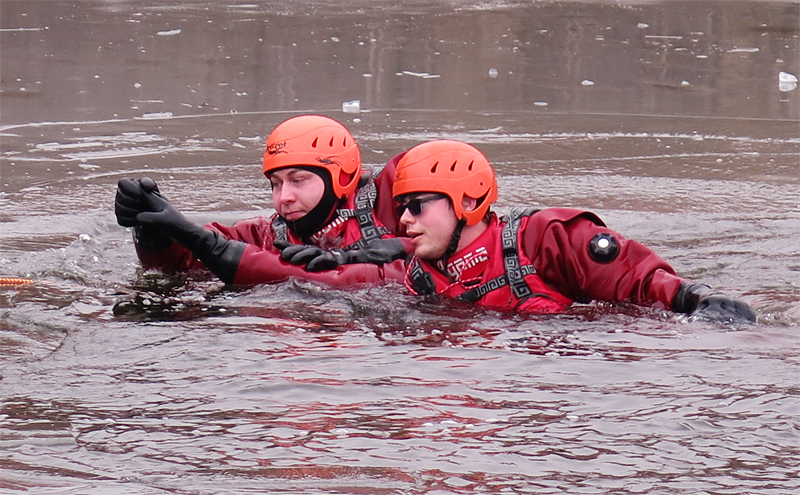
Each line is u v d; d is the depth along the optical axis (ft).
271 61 130.52
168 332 39.47
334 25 161.79
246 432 29.43
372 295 44.39
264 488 25.80
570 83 119.34
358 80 119.14
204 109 102.32
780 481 26.32
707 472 26.84
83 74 119.55
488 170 43.91
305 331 39.68
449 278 44.09
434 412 30.94
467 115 100.73
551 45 146.41
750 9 182.50
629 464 27.30
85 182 74.38
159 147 86.43
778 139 92.48
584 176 77.56
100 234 60.95
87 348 37.45
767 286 48.32
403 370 34.86
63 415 30.94
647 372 34.76
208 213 65.92
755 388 33.17
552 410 31.14
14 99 105.29
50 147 85.87
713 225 62.59
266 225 50.70
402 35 152.97
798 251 55.83
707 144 90.02
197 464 27.32
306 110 102.12
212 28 156.66
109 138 89.40
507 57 136.46
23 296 45.39
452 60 133.49
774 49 144.87
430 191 42.98
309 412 30.99
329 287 45.39
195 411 31.17
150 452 28.17
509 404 31.63
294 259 46.16
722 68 130.21
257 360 35.96
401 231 48.16
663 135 93.50
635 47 145.38
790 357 36.45
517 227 43.75
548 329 39.83
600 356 36.52
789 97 112.47
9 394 32.76
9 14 167.94
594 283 43.01
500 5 186.80
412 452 27.96
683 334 39.24
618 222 63.26
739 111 105.09
